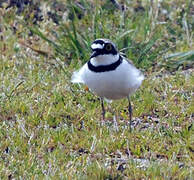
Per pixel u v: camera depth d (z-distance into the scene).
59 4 15.99
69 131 10.38
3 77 12.66
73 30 13.99
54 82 12.66
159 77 13.29
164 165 8.95
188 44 14.95
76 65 13.51
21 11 16.05
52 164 9.03
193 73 13.41
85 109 11.52
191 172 8.71
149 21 14.83
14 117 11.01
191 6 16.47
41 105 11.42
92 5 15.38
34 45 14.69
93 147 9.66
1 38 15.02
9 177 8.75
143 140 10.00
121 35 13.82
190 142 9.92
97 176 8.65
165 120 11.04
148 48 13.88
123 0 16.19
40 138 10.01
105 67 9.59
